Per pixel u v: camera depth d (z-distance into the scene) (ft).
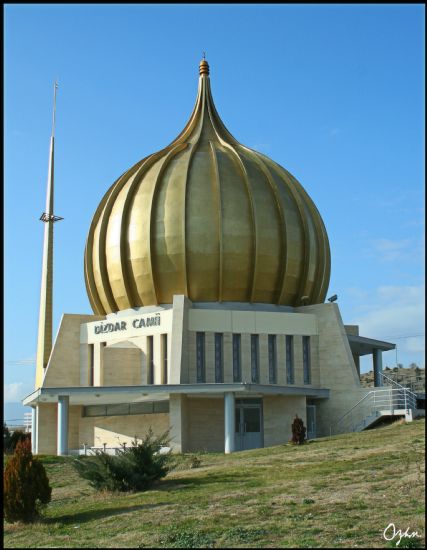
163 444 120.06
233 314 203.10
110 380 201.46
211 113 240.53
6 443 209.26
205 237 205.87
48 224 271.69
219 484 108.58
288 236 213.46
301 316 210.18
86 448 200.95
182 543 73.51
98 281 221.46
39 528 89.40
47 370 215.92
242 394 187.21
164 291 208.13
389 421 190.90
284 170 230.27
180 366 189.57
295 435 155.33
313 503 87.40
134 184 217.77
